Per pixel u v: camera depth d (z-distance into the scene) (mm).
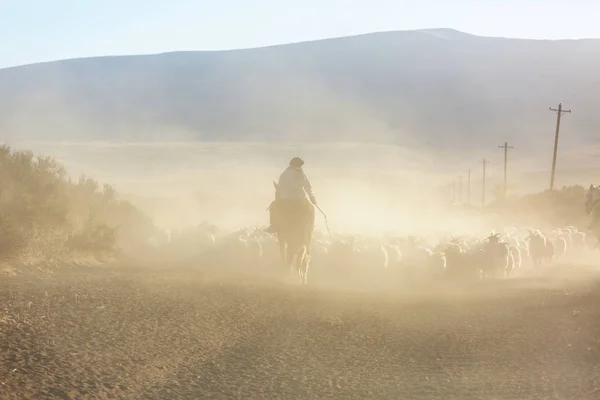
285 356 12938
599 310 16844
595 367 12250
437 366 12539
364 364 12609
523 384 11328
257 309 17062
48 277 19344
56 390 10055
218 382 11180
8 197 21875
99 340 12977
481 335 14867
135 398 10164
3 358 11234
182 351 12875
